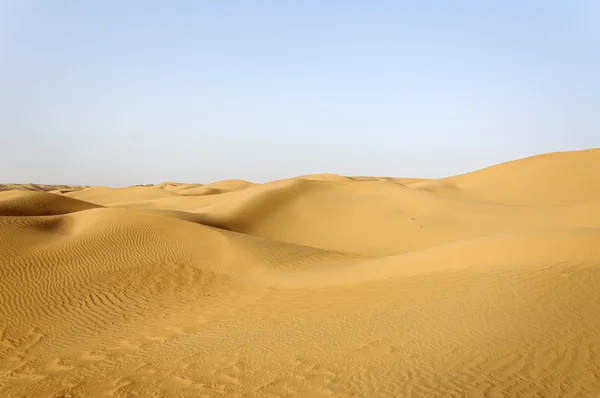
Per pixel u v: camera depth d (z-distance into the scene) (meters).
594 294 9.03
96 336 12.12
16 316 13.66
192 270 18.16
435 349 7.20
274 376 7.08
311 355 7.78
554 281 9.98
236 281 16.86
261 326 10.70
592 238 12.40
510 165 61.03
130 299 15.27
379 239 32.38
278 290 14.84
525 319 8.03
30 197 40.44
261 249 20.64
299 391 6.36
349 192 46.16
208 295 15.48
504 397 5.53
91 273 17.34
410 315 9.22
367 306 10.72
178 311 13.97
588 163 54.50
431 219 34.97
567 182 50.06
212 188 96.25
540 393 5.59
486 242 14.12
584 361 6.34
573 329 7.44
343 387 6.28
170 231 21.69
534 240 13.20
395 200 41.53
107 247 19.78
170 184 134.12
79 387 8.05
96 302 14.95
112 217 22.95
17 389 8.48
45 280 16.42
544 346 6.88
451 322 8.36
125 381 7.98
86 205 44.28
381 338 8.09
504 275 11.00
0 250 18.14
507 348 6.91
